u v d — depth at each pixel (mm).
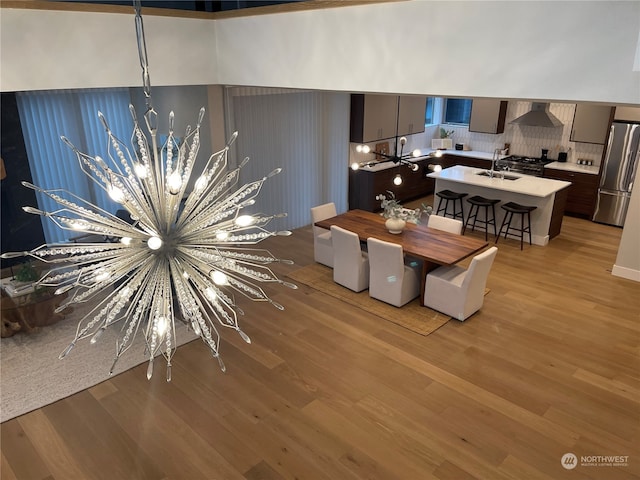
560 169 8242
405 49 3246
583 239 7340
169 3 4609
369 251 5344
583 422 3672
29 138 6215
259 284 5910
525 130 9086
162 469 3291
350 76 3623
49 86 3830
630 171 7406
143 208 1890
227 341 4746
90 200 6883
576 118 8188
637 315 5164
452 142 10203
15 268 5414
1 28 3533
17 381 4199
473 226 7941
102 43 4000
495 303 5430
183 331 4914
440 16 3023
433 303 5258
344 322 5082
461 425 3654
